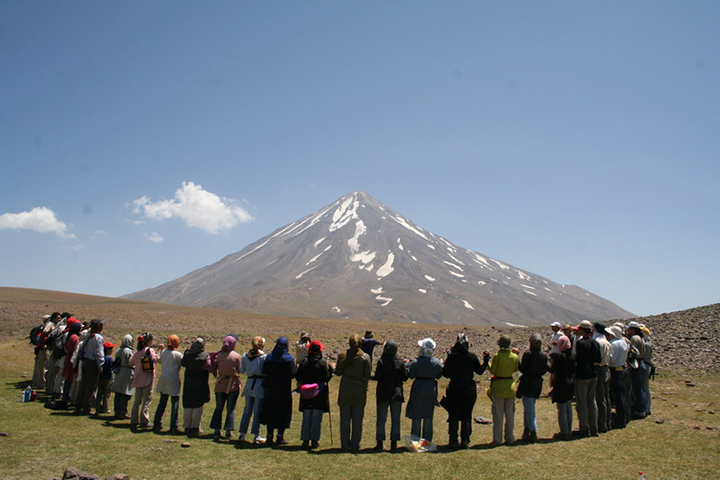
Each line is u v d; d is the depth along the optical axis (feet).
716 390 50.78
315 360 35.68
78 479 24.43
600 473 27.27
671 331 84.94
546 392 55.36
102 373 43.42
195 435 37.11
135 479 25.72
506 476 26.91
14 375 60.64
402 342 113.80
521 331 113.19
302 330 162.30
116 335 107.96
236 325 166.30
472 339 103.76
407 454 32.32
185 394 37.86
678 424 38.70
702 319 88.94
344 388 34.27
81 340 43.88
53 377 48.70
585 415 36.24
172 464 28.71
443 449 33.86
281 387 35.78
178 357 38.73
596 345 36.29
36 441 32.24
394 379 34.68
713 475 26.76
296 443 36.73
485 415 45.75
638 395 41.50
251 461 30.04
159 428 38.24
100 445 32.22
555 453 31.55
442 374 35.37
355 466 29.14
